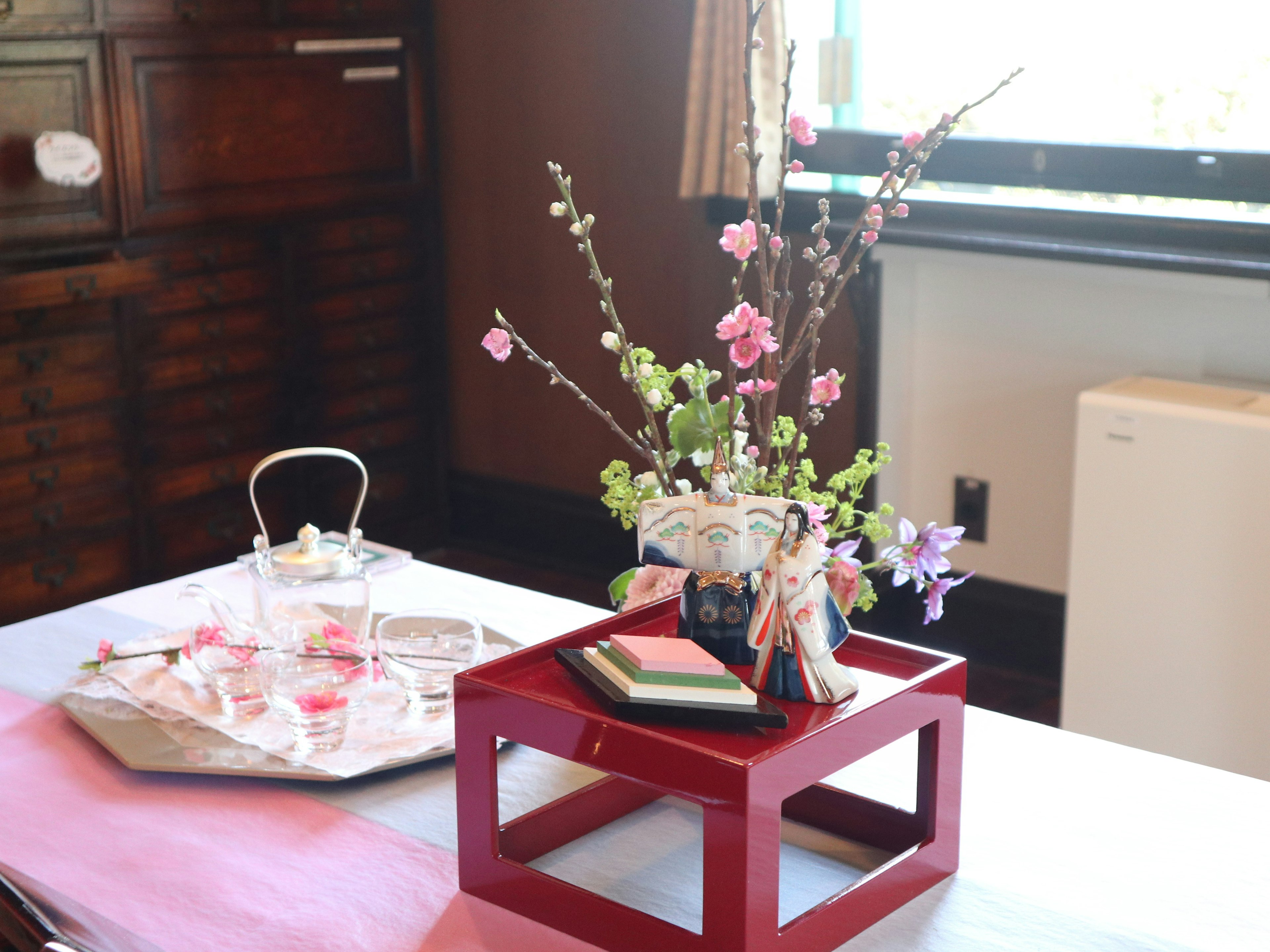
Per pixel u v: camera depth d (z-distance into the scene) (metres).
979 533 3.22
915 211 3.03
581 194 3.59
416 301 3.90
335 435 3.76
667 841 1.14
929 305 3.18
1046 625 3.14
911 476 3.31
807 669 1.00
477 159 3.79
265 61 3.36
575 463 3.84
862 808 1.12
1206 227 2.65
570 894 0.99
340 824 1.15
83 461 3.19
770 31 3.03
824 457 3.26
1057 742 1.30
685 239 3.41
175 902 1.04
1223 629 2.52
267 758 1.24
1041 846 1.11
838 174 3.21
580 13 3.46
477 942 0.98
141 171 3.14
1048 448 3.07
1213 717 2.57
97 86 3.03
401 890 1.05
